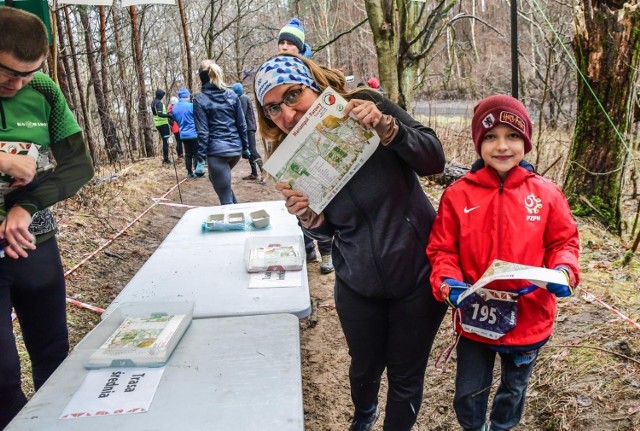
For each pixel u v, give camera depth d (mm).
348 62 25906
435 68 17234
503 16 17359
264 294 2357
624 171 4594
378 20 7449
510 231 1740
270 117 1810
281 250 2836
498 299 1729
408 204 1818
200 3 22250
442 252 1795
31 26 1701
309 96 1735
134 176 8711
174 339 1852
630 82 4410
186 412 1485
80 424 1451
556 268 1644
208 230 3457
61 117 2053
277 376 1646
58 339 2211
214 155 5254
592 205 4707
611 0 4332
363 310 1885
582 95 4691
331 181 1759
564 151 6340
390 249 1779
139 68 13055
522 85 9766
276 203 4105
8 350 1834
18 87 1807
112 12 11633
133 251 5062
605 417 2109
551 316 1788
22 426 1454
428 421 2469
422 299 1835
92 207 5895
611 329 2660
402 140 1641
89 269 4352
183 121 9664
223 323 2033
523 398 1897
